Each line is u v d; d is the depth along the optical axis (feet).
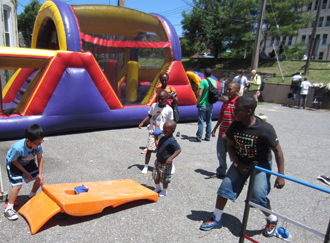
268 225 9.46
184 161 17.19
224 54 108.27
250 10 77.87
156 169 11.90
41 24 27.81
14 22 40.37
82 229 9.21
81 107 21.99
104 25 27.07
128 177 14.06
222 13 80.12
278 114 40.01
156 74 31.45
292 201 12.49
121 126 25.38
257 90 37.09
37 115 20.36
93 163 15.74
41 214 9.19
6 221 9.43
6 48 19.16
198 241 8.96
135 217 10.19
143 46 26.25
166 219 10.18
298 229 10.13
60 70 20.86
